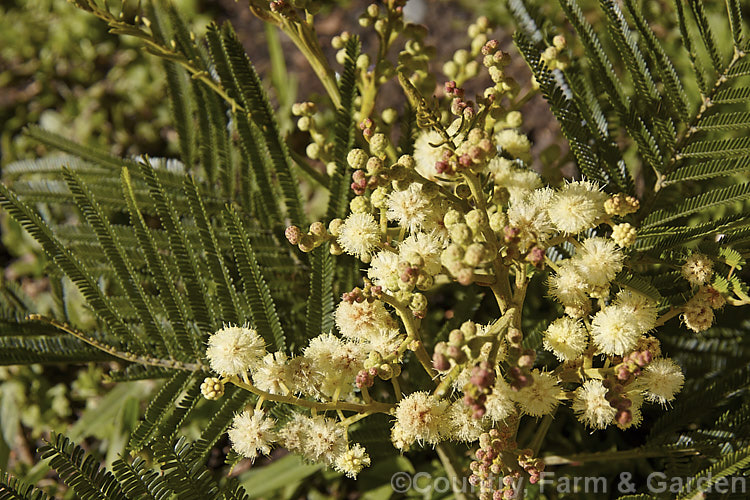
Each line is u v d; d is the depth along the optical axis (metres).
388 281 0.29
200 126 0.35
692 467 0.32
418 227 0.30
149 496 0.30
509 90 0.31
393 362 0.30
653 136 0.32
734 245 0.30
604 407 0.29
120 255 0.32
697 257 0.30
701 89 0.32
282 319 0.34
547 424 0.33
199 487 0.30
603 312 0.29
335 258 0.33
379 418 0.33
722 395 0.33
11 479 0.30
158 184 0.32
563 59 0.33
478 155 0.28
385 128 0.34
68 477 0.30
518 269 0.30
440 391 0.29
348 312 0.30
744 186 0.31
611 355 0.30
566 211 0.29
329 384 0.30
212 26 0.33
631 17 0.32
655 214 0.31
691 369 0.34
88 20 0.65
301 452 0.30
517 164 0.33
